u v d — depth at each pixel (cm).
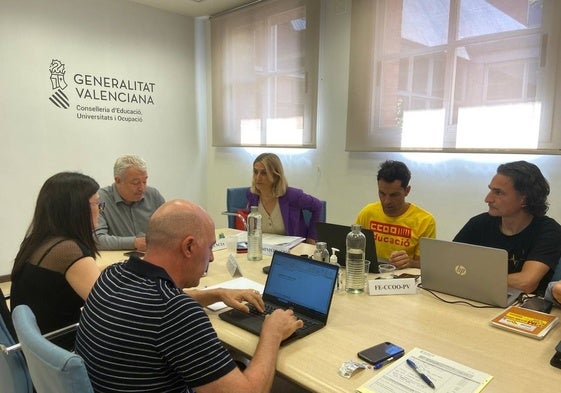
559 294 131
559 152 247
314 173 390
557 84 245
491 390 91
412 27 304
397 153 329
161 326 86
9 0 337
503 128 269
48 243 134
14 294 138
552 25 244
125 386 88
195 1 414
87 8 382
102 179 409
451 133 292
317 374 99
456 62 286
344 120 360
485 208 286
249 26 419
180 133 471
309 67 373
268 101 413
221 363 87
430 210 315
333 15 356
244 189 320
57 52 367
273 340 107
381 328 125
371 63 329
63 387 80
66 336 138
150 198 267
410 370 100
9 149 350
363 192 353
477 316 135
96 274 135
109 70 403
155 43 437
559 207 255
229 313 133
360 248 167
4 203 352
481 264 143
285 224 270
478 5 273
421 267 160
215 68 462
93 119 396
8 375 116
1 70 339
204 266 108
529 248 172
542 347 113
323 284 130
